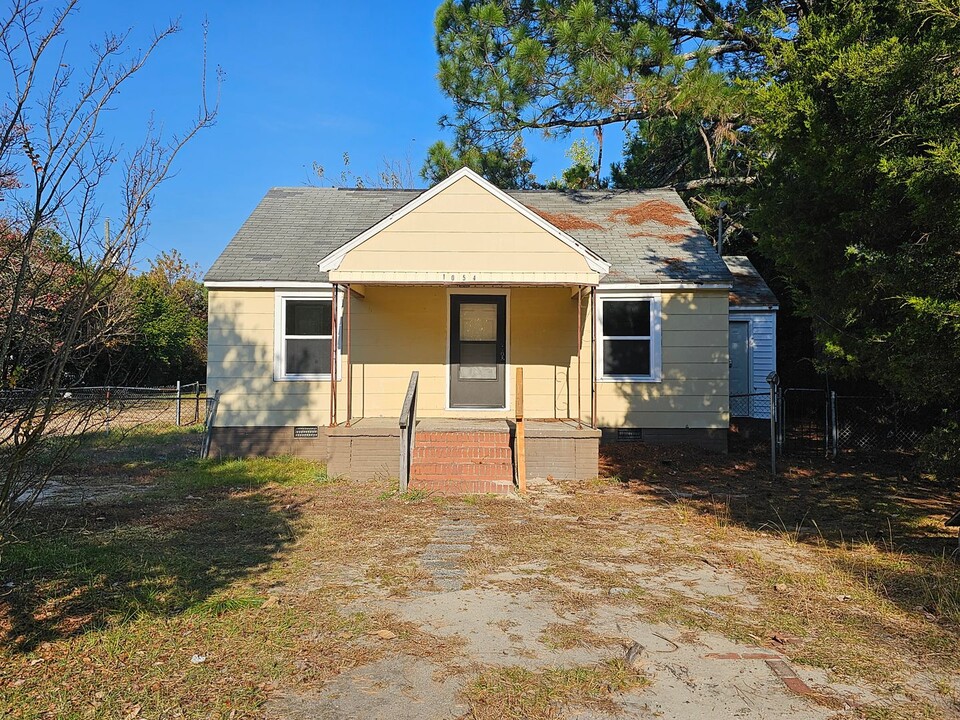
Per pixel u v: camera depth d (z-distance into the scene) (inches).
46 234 178.1
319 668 172.9
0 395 172.9
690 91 565.3
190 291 1396.4
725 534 313.1
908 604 220.4
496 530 316.8
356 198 685.9
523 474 414.6
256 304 548.1
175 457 550.3
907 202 301.4
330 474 446.9
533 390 543.8
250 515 341.7
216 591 229.5
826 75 312.3
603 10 655.1
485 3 718.5
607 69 587.5
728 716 151.7
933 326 261.3
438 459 438.9
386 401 541.6
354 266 475.5
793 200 354.3
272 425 548.7
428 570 255.0
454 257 475.5
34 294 171.5
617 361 556.7
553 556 275.3
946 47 274.8
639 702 157.5
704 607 219.1
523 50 646.5
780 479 460.1
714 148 882.1
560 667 174.7
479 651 184.4
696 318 553.0
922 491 420.8
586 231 619.8
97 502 374.9
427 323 541.3
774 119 351.6
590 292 503.2
